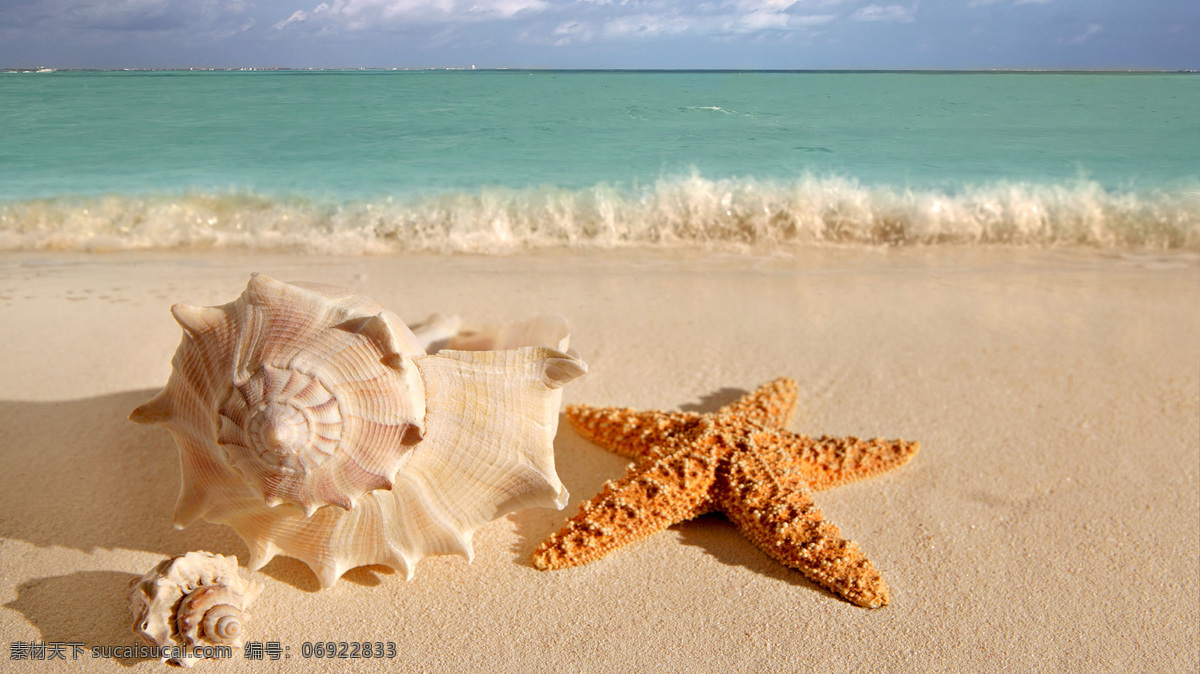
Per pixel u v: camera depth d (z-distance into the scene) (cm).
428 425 32
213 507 33
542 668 32
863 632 33
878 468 40
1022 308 59
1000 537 38
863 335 55
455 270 69
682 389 48
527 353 33
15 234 78
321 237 80
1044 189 89
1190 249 77
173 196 89
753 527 36
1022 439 44
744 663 32
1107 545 37
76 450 42
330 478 30
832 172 108
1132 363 51
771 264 72
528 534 38
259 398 29
